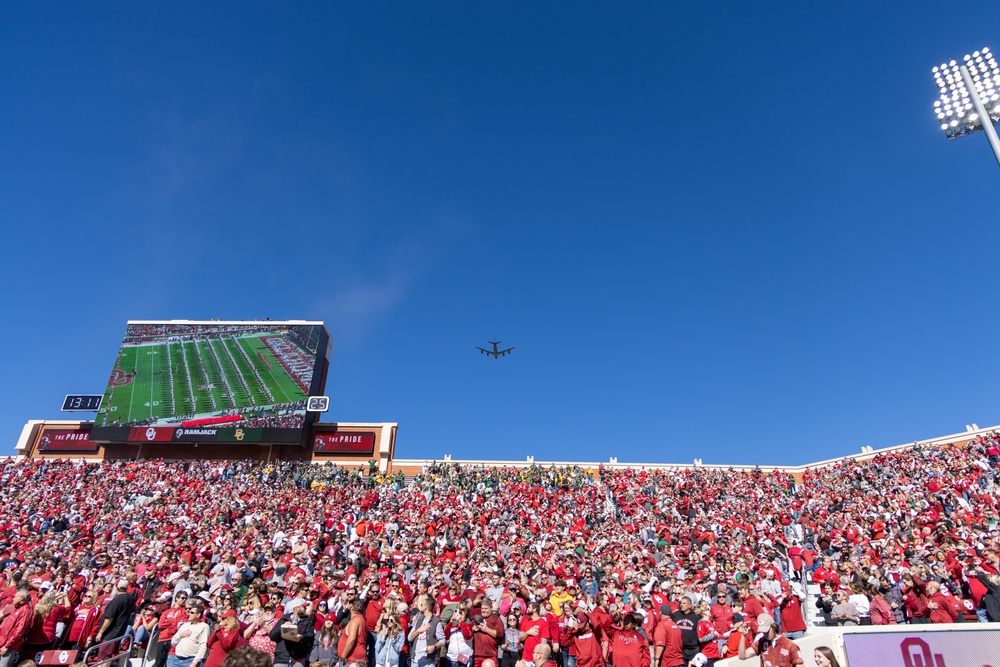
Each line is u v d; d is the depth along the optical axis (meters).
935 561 15.20
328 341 52.72
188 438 46.06
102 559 17.48
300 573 16.02
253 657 4.26
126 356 48.88
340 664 10.14
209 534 26.45
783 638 8.42
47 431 48.88
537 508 37.84
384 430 49.25
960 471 34.09
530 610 11.84
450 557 20.64
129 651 11.54
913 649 7.03
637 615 10.95
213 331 50.34
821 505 35.19
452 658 10.98
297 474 43.50
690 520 34.88
